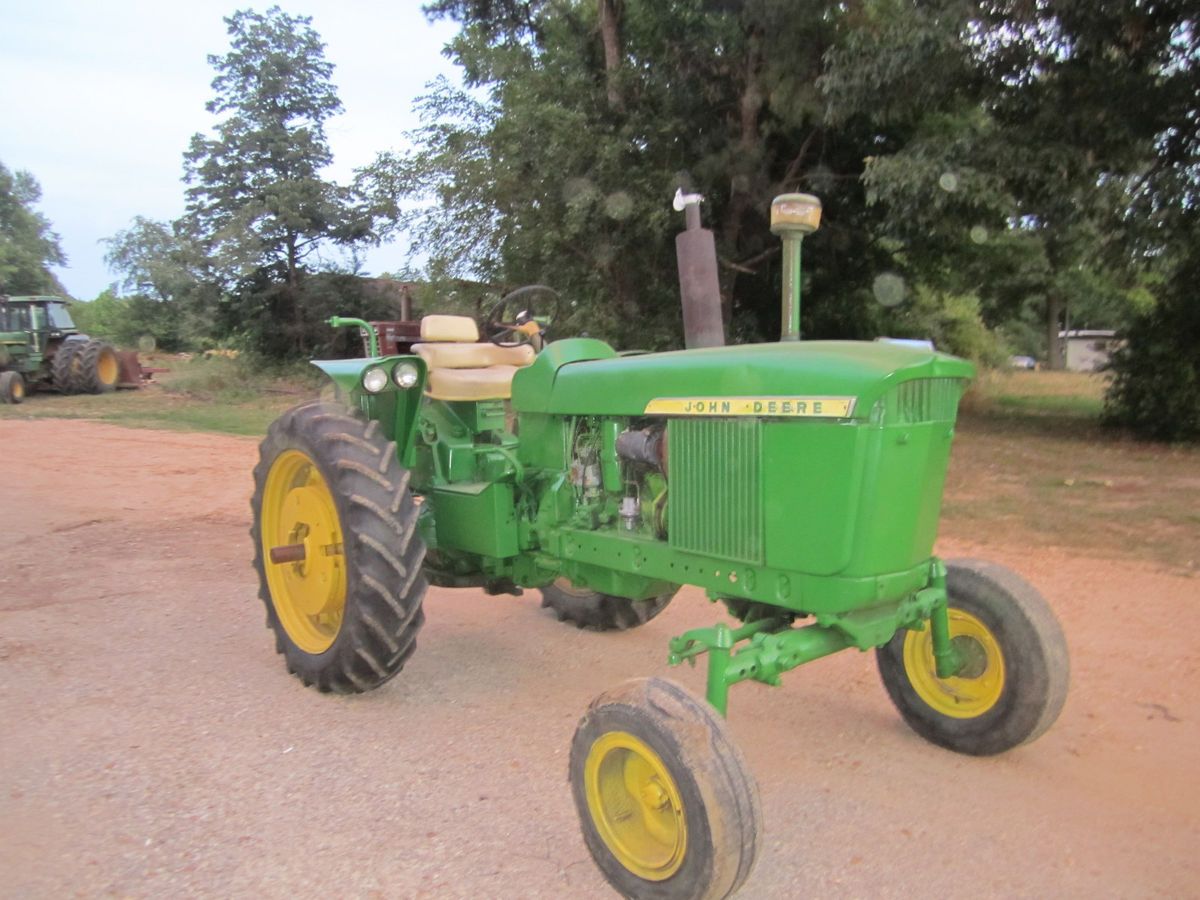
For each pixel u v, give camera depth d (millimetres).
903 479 3002
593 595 5184
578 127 16156
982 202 12672
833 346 3158
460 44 19109
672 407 3373
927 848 3064
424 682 4551
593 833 2883
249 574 6488
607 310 17016
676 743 2629
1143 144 13016
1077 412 17547
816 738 3926
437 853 3037
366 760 3682
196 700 4270
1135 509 8305
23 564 6676
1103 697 4297
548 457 4031
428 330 5176
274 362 27078
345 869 2936
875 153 17125
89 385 22188
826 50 14430
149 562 6781
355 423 4402
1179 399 13211
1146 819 3250
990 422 15766
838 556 2934
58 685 4406
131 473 10977
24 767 3584
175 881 2871
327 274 27562
